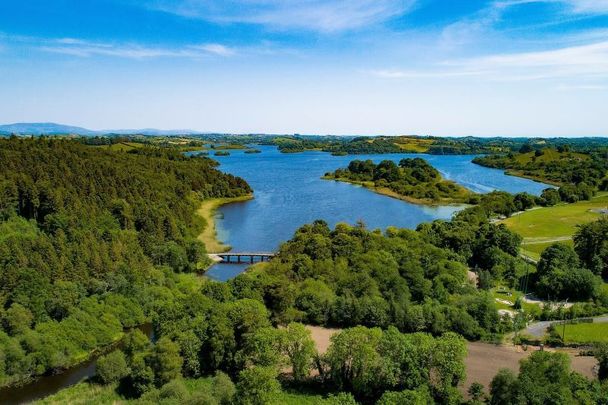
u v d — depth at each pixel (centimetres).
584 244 12412
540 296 10788
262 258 14512
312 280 10350
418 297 10194
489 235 13575
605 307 9969
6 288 8775
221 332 7338
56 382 7419
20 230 11994
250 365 7331
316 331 8988
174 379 6706
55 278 9481
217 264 13975
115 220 14000
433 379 6638
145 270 10975
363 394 6612
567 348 8231
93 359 8181
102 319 8900
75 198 14050
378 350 6738
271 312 9162
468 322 8712
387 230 15175
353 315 9162
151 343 7838
